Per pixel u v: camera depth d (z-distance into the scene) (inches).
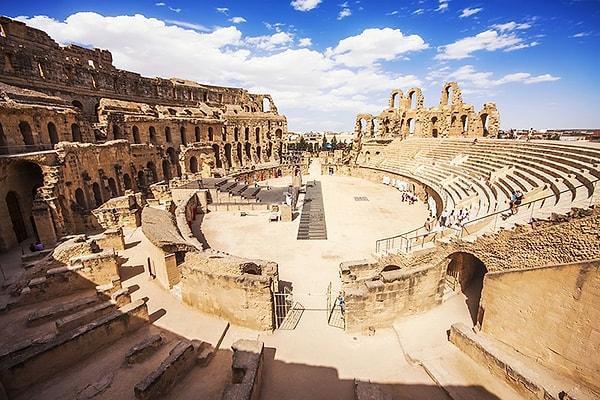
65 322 501.4
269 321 553.3
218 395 422.6
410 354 490.3
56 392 416.5
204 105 2650.1
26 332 519.8
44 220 943.0
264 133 2891.2
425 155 1937.7
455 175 1333.7
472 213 823.7
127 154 1571.1
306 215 1344.7
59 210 987.3
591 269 385.1
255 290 544.4
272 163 2859.3
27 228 1053.2
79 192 1199.6
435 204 1306.6
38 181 1112.2
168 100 2440.9
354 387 406.9
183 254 746.2
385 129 2721.5
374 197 1672.0
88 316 526.9
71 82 1708.9
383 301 557.3
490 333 519.2
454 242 606.5
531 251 468.8
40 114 1120.8
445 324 576.4
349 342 536.4
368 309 550.9
